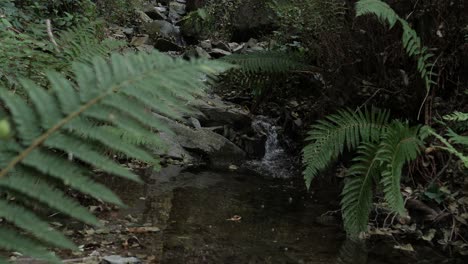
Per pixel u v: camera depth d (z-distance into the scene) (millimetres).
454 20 4445
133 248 3230
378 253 3436
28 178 837
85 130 845
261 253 3330
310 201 4465
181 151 5477
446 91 4719
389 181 3318
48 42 4059
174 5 12867
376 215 3943
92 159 843
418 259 3369
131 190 4359
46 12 6871
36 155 815
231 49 9344
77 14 7000
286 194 4645
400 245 3570
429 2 4492
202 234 3580
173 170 5094
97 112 850
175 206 4098
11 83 3455
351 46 5168
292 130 6215
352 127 4012
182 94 880
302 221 3969
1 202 847
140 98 856
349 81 5234
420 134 3732
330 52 5379
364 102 5109
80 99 856
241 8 9883
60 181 948
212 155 5625
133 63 909
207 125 6254
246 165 5617
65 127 836
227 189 4684
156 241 3381
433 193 3994
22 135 823
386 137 3543
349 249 3471
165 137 5531
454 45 4516
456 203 3883
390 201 3254
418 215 3920
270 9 9430
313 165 3898
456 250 3537
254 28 9633
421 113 4738
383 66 4883
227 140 5906
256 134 6270
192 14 10516
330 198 4547
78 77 882
